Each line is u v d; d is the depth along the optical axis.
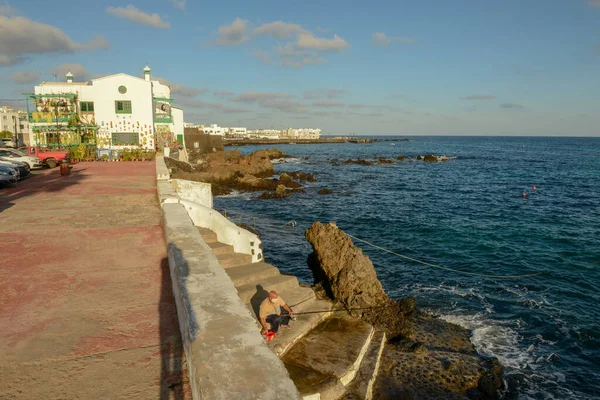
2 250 6.89
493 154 116.69
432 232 25.55
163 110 42.44
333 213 31.55
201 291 3.82
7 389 3.25
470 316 13.43
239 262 9.85
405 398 8.80
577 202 37.00
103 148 33.22
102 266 6.19
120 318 4.52
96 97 33.56
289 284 9.87
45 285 5.43
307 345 8.67
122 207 10.76
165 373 3.50
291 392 2.29
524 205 35.56
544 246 22.16
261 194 40.12
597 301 14.82
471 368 10.23
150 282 5.58
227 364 2.57
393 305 11.98
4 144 56.12
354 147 159.50
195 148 75.12
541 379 10.15
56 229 8.31
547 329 12.63
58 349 3.86
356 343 8.96
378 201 37.28
